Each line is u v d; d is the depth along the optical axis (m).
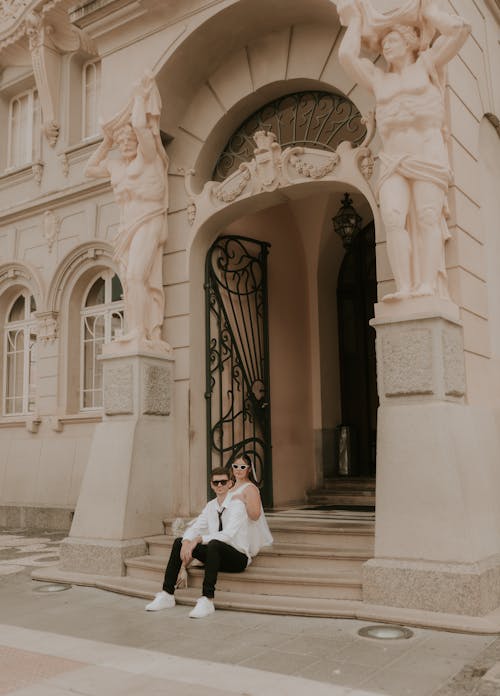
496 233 8.08
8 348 12.97
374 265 11.38
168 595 6.02
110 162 8.59
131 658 4.62
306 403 10.62
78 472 11.15
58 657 4.67
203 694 3.92
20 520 11.48
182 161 8.87
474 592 5.26
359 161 7.36
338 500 9.95
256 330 9.60
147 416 7.99
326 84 8.09
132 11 8.78
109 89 9.12
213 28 8.38
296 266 10.80
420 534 5.62
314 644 4.83
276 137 8.73
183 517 8.02
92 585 6.96
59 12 12.04
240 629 5.27
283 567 6.45
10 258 12.60
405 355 6.11
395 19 6.49
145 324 8.25
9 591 6.84
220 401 8.66
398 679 4.11
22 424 11.98
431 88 6.36
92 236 11.54
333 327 11.34
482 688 3.93
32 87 13.38
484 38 8.34
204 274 8.71
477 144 7.57
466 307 6.63
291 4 7.95
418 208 6.30
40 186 12.45
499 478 6.53
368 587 5.68
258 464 9.28
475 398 6.61
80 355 11.87
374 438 10.96
